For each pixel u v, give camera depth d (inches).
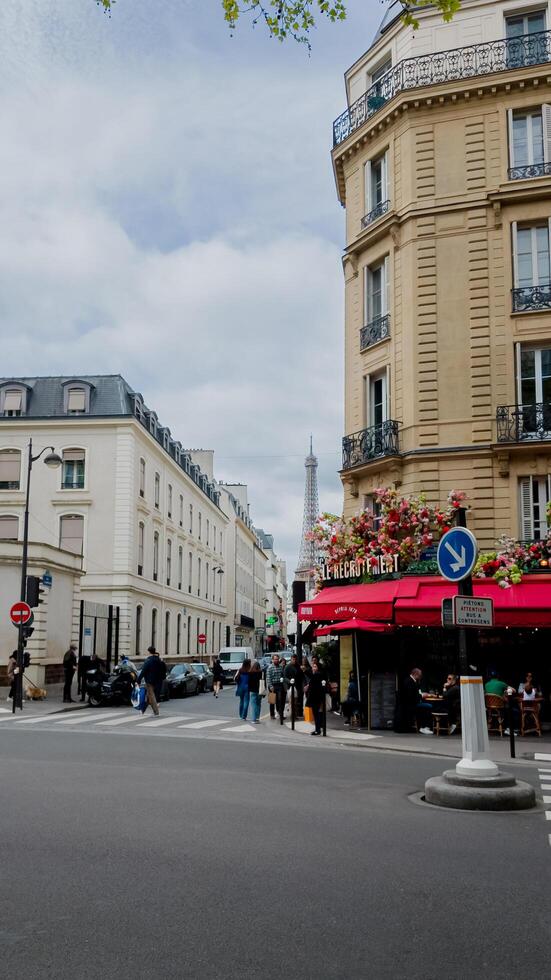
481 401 851.4
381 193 978.1
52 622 1215.6
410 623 751.7
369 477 927.0
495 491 832.9
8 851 265.6
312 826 313.7
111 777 420.5
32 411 1662.2
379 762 523.2
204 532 2492.6
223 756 523.8
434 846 286.5
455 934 197.5
